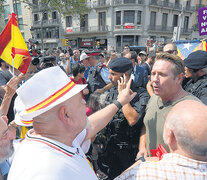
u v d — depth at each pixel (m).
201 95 1.74
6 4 28.22
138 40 24.36
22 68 2.14
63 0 16.64
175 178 0.68
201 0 27.58
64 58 6.01
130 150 1.74
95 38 25.94
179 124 0.69
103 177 2.18
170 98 1.25
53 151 0.72
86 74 4.26
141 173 0.74
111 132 1.75
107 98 1.85
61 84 0.77
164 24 25.64
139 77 2.59
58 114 0.76
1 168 1.14
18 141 1.35
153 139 1.35
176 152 0.74
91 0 24.72
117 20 23.89
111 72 1.71
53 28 28.42
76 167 0.74
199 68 1.87
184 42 4.03
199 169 0.68
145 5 23.16
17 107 0.93
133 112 1.50
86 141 1.22
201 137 0.64
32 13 28.48
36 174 0.65
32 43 4.44
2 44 2.09
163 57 1.23
